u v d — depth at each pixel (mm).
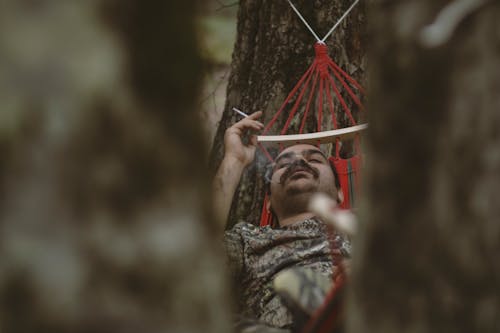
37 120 683
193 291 747
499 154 895
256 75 3896
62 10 703
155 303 721
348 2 3850
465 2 918
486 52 907
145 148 729
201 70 835
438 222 937
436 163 939
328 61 3434
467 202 913
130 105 724
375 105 1018
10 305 680
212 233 796
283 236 2824
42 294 680
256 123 3041
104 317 697
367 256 1021
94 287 696
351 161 3119
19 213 681
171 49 787
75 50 699
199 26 841
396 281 979
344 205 3090
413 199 963
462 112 917
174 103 778
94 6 719
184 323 735
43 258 682
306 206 2938
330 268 2734
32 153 683
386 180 991
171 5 793
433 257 943
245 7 3941
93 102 698
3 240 679
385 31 1007
